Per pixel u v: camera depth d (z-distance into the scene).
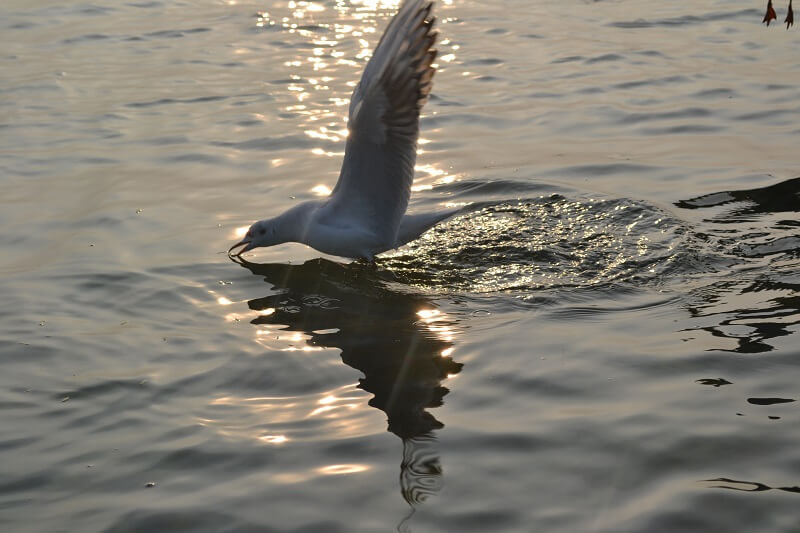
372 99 6.45
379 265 7.69
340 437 5.11
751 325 6.20
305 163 9.92
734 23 15.25
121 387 5.76
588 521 4.27
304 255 7.99
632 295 6.85
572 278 7.22
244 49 14.57
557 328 6.37
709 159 9.64
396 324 6.59
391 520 4.34
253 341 6.36
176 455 4.98
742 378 5.52
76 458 4.99
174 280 7.39
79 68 13.62
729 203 8.46
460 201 8.84
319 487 4.63
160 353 6.20
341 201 7.48
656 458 4.75
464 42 14.70
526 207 8.62
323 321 6.67
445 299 6.99
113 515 4.48
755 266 7.18
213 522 4.39
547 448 4.88
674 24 15.38
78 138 10.78
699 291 6.82
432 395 5.53
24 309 6.86
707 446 4.82
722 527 4.19
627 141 10.32
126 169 9.84
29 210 8.80
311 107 11.75
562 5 17.05
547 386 5.56
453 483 4.62
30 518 4.48
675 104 11.48
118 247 8.02
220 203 8.95
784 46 13.80
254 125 11.13
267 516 4.41
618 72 12.90
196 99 12.16
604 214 8.34
